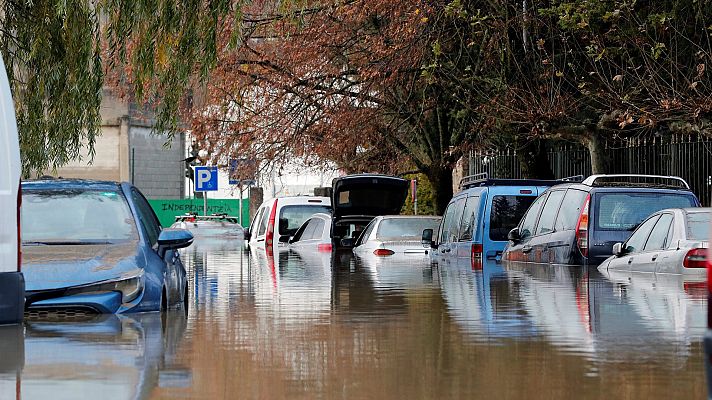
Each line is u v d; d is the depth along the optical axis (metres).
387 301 29.59
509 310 26.62
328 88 76.00
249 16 76.56
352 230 78.25
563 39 58.34
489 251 52.00
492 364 17.84
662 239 37.91
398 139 84.06
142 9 43.22
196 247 88.06
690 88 51.28
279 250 76.31
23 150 44.50
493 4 60.91
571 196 44.81
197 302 30.19
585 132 62.22
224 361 18.41
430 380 16.30
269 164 82.00
